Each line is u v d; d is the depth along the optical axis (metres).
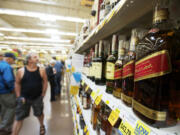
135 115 0.37
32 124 2.39
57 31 7.68
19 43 12.27
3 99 2.11
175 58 0.31
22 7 4.46
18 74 1.72
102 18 0.76
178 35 0.33
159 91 0.29
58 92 4.55
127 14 0.58
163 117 0.30
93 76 1.00
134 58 0.44
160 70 0.29
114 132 0.63
